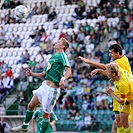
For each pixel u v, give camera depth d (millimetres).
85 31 72812
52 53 72375
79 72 67125
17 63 73875
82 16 76812
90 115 60781
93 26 73875
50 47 73312
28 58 73562
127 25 72000
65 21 77875
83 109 61844
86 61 32000
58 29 76938
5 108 66500
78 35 72375
